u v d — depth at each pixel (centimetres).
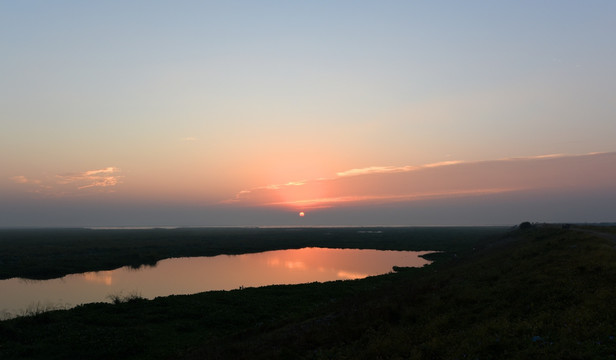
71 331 2538
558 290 1753
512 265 2744
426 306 2097
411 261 7719
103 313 3042
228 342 2294
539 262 2534
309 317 2730
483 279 2495
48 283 5159
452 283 2639
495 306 1803
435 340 1513
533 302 1702
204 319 2930
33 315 2855
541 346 1233
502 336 1385
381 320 2011
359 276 5700
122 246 10169
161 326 2780
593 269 1961
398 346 1572
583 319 1341
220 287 4803
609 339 1155
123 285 4944
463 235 16175
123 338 2398
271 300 3591
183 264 7381
